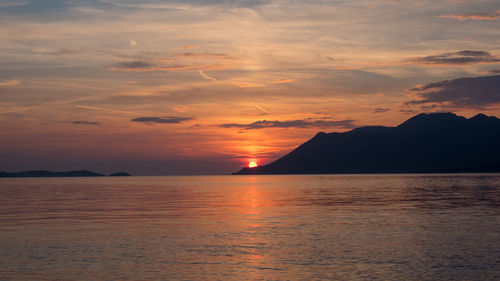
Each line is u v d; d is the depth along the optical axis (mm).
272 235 37750
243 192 125625
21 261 27812
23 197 103125
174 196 105062
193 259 28359
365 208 63875
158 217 53156
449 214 53688
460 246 31938
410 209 61344
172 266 26500
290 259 28188
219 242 34406
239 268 26016
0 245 33250
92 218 52156
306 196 98938
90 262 27547
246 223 46406
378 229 41000
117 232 39969
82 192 132250
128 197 101312
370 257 28547
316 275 24344
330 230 40594
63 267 26250
